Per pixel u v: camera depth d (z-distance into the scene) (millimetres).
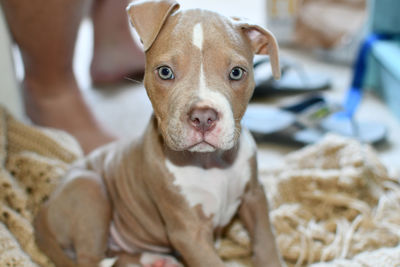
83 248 504
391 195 600
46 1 681
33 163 614
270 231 499
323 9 1128
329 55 1150
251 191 493
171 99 402
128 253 545
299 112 849
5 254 485
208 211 472
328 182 609
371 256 495
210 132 388
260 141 806
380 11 925
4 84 729
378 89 948
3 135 633
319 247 543
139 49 1086
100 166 552
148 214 509
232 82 414
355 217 583
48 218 518
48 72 750
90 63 1094
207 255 464
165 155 458
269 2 1219
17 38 725
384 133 770
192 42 402
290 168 657
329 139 668
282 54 1200
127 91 1051
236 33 424
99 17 1032
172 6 419
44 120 772
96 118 794
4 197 571
